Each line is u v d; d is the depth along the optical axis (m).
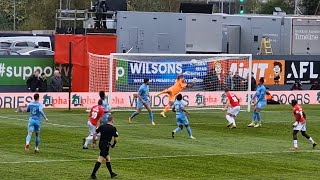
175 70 49.16
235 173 25.69
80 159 27.55
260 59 53.56
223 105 49.59
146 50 52.34
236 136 35.69
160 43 52.50
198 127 38.69
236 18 56.97
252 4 99.94
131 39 52.16
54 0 89.31
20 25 95.69
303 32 56.47
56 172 24.80
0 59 48.97
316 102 54.12
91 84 47.94
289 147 32.41
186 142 32.91
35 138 30.41
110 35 50.47
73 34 51.34
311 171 26.53
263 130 38.31
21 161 26.84
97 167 23.75
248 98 47.44
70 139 32.78
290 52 56.06
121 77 47.84
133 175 24.75
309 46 56.72
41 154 28.58
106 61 47.88
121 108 46.75
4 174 24.25
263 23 56.59
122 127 37.72
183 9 56.84
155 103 47.88
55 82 47.72
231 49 56.66
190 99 48.81
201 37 53.12
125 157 28.38
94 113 29.94
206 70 50.00
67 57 49.38
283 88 54.62
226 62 50.78
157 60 48.62
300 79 55.19
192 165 27.06
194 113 45.66
